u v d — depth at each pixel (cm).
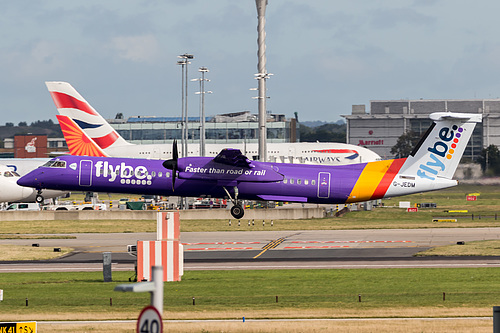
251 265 16050
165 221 13900
